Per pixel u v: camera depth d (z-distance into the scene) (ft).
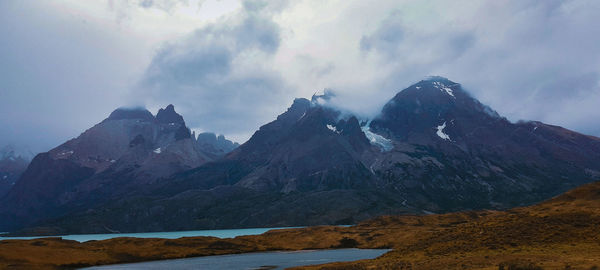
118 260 436.76
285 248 550.77
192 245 530.68
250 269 328.70
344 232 625.41
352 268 258.57
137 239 547.90
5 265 359.66
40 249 432.25
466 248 278.26
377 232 600.80
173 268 356.79
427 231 552.00
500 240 278.26
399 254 317.22
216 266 363.35
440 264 230.89
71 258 412.36
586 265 183.11
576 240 255.50
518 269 188.96
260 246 556.51
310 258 404.77
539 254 230.48
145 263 419.33
